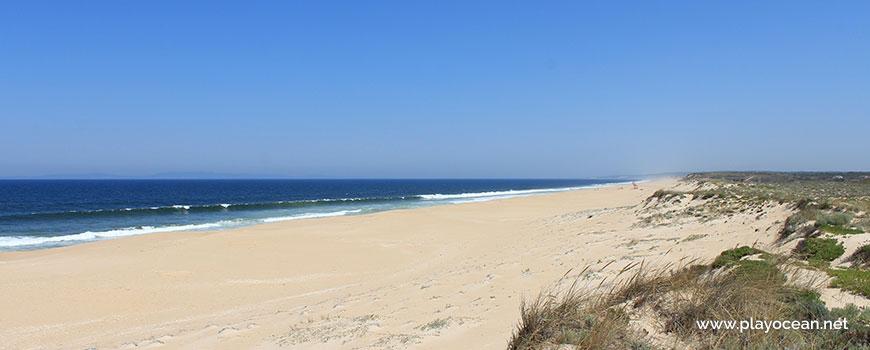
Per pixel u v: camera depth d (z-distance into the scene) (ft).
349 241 61.05
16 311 32.78
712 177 260.01
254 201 202.49
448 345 17.42
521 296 23.85
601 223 58.49
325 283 39.83
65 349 25.41
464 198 202.69
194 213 123.24
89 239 75.66
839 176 210.18
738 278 17.29
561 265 33.27
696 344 14.51
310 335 21.74
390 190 365.61
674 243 36.88
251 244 59.06
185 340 24.07
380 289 34.09
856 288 16.84
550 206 113.70
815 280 18.39
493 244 53.93
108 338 26.84
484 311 22.02
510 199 153.28
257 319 27.78
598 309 16.92
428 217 89.81
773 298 16.34
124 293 37.24
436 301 26.11
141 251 55.01
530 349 14.97
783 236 33.73
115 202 190.19
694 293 16.94
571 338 15.17
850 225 31.58
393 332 20.51
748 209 47.91
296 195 269.23
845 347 13.08
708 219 47.80
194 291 37.83
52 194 262.26
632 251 34.91
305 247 56.85
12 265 47.98
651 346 14.52
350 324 22.90
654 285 18.22
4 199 209.56
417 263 46.73
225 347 22.00
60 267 46.75
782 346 13.83
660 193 69.10
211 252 53.93
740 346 14.03
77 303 34.65
